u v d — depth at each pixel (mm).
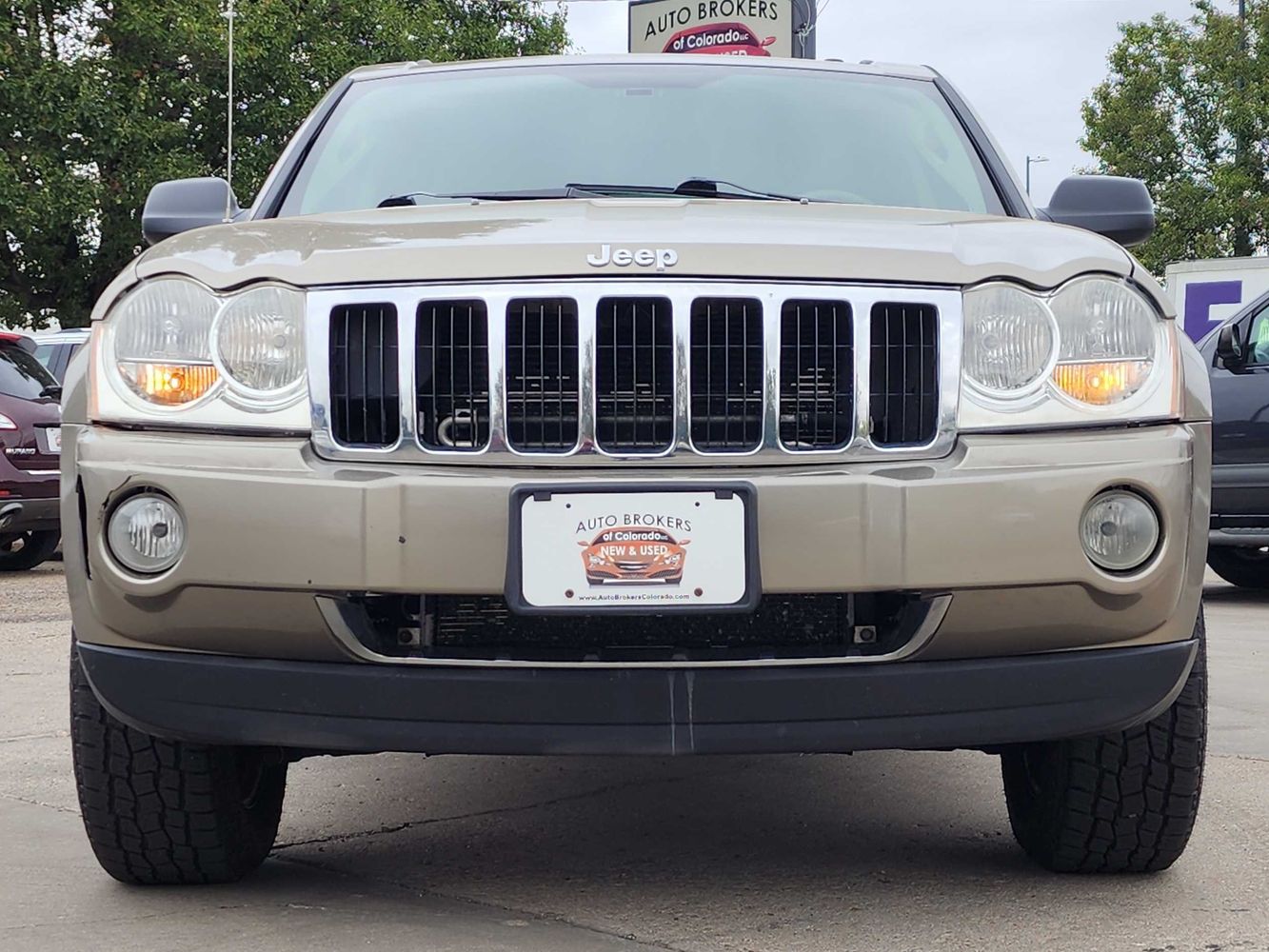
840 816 3783
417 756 4590
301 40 25844
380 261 2754
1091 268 2814
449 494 2604
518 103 3992
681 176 3721
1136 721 2771
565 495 2596
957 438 2725
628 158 3777
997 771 4305
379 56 27359
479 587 2604
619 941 2758
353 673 2654
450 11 31312
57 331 13914
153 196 3799
